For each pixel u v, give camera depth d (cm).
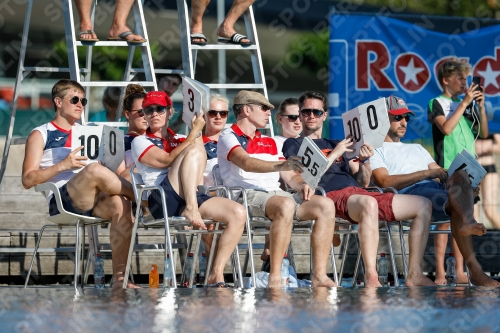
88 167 1981
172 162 2034
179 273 2608
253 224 2125
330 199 2027
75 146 2144
